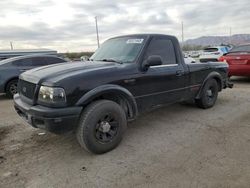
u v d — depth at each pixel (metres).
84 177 3.06
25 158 3.62
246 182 2.84
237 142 3.92
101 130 3.57
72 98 3.30
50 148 3.94
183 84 5.01
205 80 5.58
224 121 4.94
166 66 4.60
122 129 3.83
